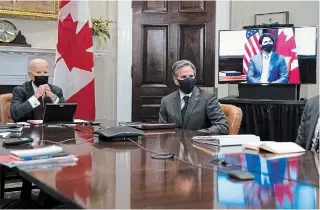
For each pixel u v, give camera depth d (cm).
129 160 147
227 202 97
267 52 402
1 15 430
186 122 264
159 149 174
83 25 401
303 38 391
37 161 137
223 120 254
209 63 488
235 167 136
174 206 94
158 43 485
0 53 423
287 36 394
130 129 207
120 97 477
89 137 208
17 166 132
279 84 399
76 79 397
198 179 119
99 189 107
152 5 482
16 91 296
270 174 126
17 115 281
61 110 266
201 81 488
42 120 271
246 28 415
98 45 451
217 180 118
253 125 394
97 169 131
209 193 104
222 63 421
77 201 97
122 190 107
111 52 478
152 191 106
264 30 403
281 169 133
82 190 106
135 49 480
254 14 480
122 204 95
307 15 439
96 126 255
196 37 489
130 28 477
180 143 192
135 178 120
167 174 125
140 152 165
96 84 474
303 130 231
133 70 480
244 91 418
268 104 386
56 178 118
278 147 167
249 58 410
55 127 249
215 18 489
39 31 453
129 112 480
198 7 488
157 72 486
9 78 429
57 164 137
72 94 396
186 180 118
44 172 125
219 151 169
